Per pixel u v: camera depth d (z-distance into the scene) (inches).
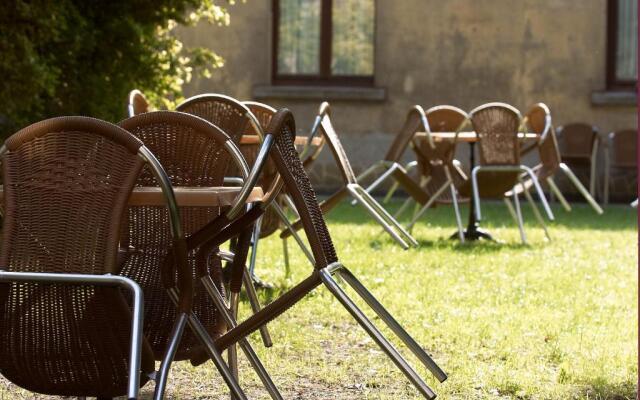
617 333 233.1
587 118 668.7
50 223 123.7
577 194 656.4
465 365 199.6
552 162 423.5
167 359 128.3
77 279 120.3
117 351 124.0
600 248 398.6
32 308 123.6
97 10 433.7
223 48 680.4
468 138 401.7
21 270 123.5
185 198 134.2
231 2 454.6
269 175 262.7
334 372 193.8
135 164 124.0
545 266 343.6
